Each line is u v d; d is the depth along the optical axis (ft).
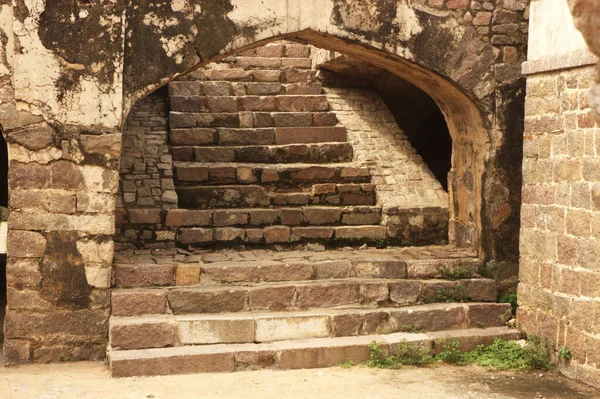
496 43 25.38
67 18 21.86
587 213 20.75
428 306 24.12
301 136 32.48
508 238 25.75
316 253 27.04
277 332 22.35
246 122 32.91
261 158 31.37
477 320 24.16
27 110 21.79
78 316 22.20
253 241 28.04
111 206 22.29
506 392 19.92
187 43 22.90
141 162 29.37
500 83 25.50
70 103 21.99
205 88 34.06
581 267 21.02
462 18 25.12
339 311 23.34
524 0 25.50
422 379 20.86
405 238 29.19
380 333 23.24
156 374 20.71
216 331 21.97
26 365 21.84
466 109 26.40
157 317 22.20
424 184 30.86
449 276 25.27
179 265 23.53
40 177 21.94
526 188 23.58
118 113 22.22
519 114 25.70
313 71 35.96
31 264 21.94
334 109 34.32
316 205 30.01
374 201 30.40
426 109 38.55
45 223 21.98
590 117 20.61
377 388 19.93
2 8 21.62
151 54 22.67
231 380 20.40
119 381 20.15
